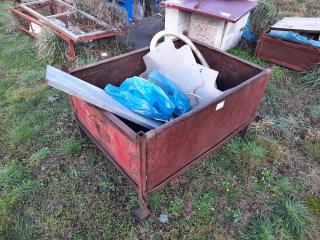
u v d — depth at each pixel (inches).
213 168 112.9
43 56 186.9
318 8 275.9
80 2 213.0
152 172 79.9
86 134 113.7
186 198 101.8
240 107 98.7
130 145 72.7
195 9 177.0
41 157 115.4
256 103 110.5
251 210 99.3
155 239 89.7
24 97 152.3
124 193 102.7
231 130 107.3
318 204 101.9
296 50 173.8
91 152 117.9
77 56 184.5
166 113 92.1
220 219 96.0
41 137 126.3
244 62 108.0
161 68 111.6
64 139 125.2
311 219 96.7
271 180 109.9
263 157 119.3
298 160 120.2
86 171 110.3
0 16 258.8
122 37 198.5
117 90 95.4
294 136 132.8
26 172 110.2
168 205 99.5
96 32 179.6
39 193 102.2
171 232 91.6
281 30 187.6
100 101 80.4
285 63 183.5
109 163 113.5
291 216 95.9
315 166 118.0
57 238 89.4
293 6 278.8
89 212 96.4
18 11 218.7
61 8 227.5
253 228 93.2
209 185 106.8
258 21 217.2
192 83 110.0
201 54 123.3
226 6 184.4
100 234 90.5
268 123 136.8
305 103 154.6
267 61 191.5
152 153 73.4
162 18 260.7
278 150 122.9
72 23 194.1
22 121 135.3
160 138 71.7
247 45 211.6
